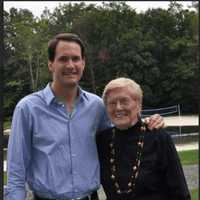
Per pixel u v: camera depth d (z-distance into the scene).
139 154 3.89
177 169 3.88
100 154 4.11
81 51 4.01
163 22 47.19
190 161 14.92
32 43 35.34
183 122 31.17
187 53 43.97
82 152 3.97
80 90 4.09
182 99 43.97
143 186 3.83
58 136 3.89
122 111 3.91
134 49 43.91
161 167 3.89
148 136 3.91
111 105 3.95
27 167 3.94
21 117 3.88
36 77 34.75
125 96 3.90
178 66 43.56
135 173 3.85
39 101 3.95
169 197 3.95
